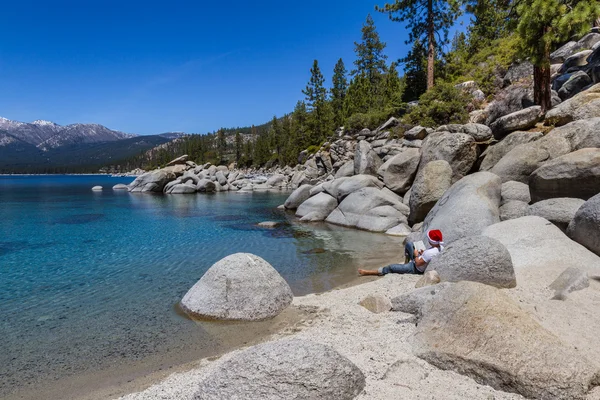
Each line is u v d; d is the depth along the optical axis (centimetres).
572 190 1080
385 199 1966
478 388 424
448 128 2081
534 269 806
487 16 4225
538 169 1166
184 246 1545
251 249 1482
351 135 4319
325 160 4822
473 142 1894
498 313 480
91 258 1343
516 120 1823
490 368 431
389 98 4666
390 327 630
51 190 5500
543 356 418
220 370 392
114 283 1045
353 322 691
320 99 7225
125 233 1844
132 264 1259
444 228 1190
